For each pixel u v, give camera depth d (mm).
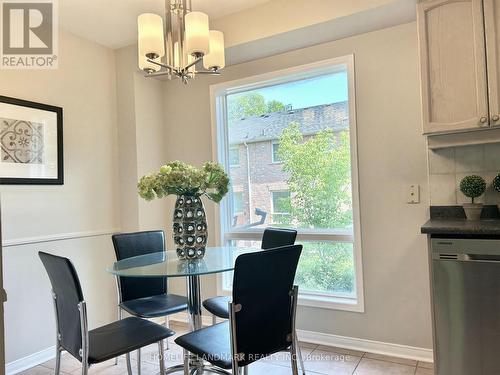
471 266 1852
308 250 2965
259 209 3193
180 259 2229
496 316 1800
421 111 2311
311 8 2496
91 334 1910
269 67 3012
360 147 2660
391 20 2457
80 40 3045
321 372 2350
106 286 3172
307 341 2844
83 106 3045
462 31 2084
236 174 3297
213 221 3291
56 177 2805
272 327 1711
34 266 2650
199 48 1746
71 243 2916
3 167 2480
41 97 2738
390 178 2564
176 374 2449
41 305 2678
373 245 2619
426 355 2447
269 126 3145
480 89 2033
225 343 1731
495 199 2262
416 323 2484
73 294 1705
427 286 2451
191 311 2270
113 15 2691
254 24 2695
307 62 2846
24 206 2611
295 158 3031
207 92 3307
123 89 3299
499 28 1997
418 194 2477
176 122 3471
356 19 2432
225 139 3316
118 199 3324
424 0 2176
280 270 1690
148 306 2445
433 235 1967
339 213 2850
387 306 2574
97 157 3148
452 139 2191
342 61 2707
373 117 2615
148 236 2793
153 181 2131
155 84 3471
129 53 3260
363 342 2654
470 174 2324
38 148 2689
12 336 2506
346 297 2807
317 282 2926
